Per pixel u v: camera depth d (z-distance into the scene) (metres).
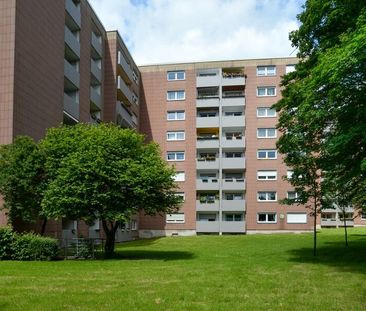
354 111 17.39
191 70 59.91
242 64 59.28
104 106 46.59
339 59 14.80
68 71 35.66
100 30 45.62
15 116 27.00
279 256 24.45
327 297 11.17
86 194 22.52
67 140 24.42
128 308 9.57
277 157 56.66
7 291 11.74
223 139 57.66
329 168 20.53
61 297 10.80
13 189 23.53
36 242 22.12
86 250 24.16
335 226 69.88
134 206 24.05
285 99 22.28
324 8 20.02
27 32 28.80
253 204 56.38
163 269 17.69
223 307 9.77
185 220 57.22
